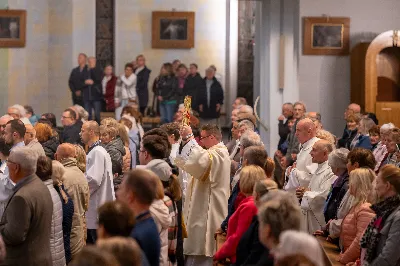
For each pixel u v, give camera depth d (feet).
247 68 84.58
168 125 37.04
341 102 64.59
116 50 83.51
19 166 24.32
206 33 84.23
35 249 24.36
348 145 48.73
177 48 84.02
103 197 33.63
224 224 28.86
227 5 84.53
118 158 35.91
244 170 24.48
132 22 83.97
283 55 62.28
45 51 81.56
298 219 18.07
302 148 34.73
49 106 81.76
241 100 60.75
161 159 25.66
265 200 19.76
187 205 34.83
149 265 19.13
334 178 30.83
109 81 76.54
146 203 19.97
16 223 23.82
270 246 18.03
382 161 35.55
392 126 35.29
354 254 24.57
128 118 51.52
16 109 46.09
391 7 64.18
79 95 76.48
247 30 84.23
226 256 23.75
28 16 80.53
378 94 62.85
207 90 76.43
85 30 82.17
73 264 13.15
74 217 30.48
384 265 21.90
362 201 25.09
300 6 64.18
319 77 64.59
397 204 22.67
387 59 62.69
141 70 77.15
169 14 83.51
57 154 31.24
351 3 64.23
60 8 81.71
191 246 34.40
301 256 14.90
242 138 33.19
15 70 80.33
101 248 14.14
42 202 24.40
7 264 24.07
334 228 26.94
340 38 64.28
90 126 34.58
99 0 83.20
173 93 75.92
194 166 33.35
